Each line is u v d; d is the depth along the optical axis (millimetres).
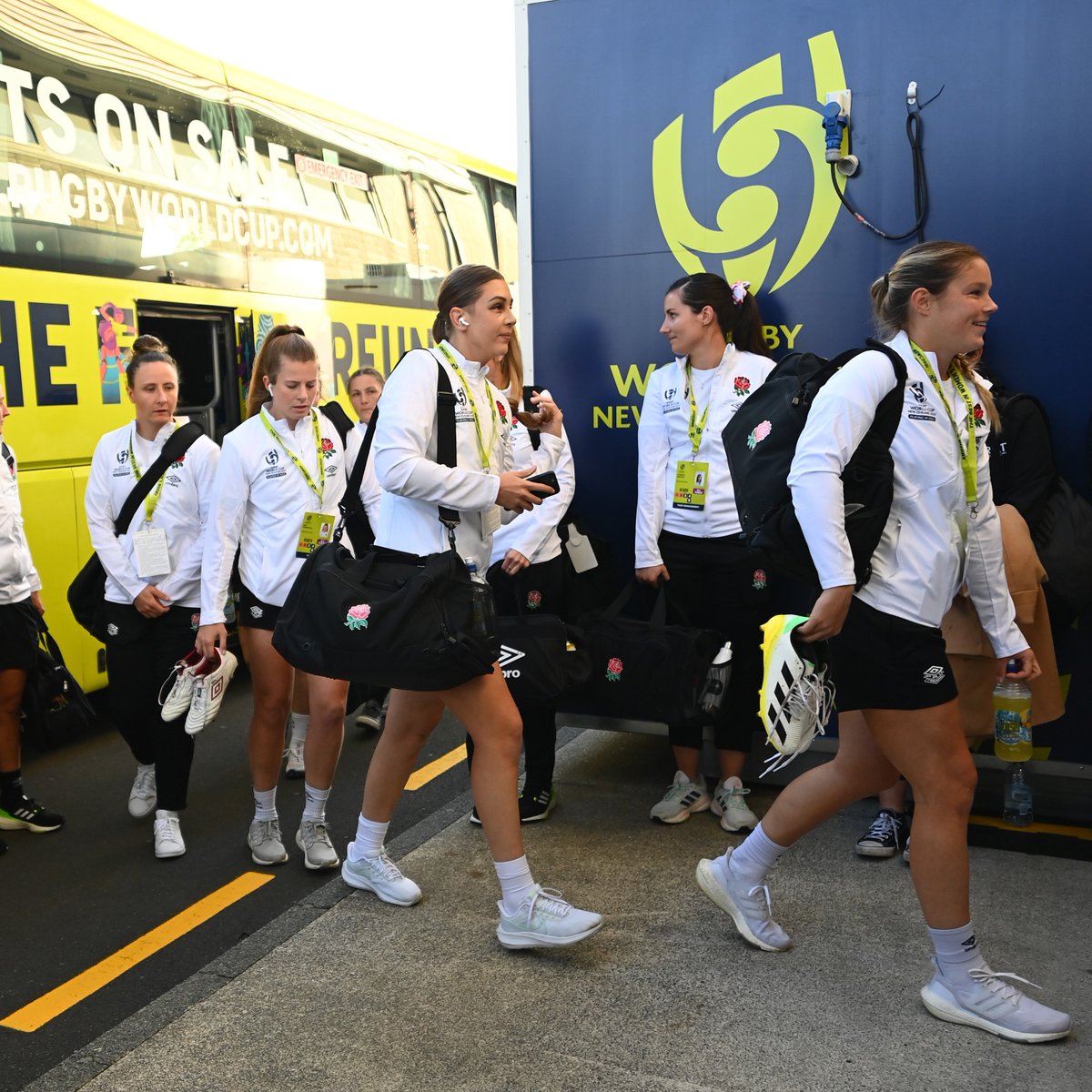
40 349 5418
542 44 4750
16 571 4512
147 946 3793
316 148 7352
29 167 5336
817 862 3986
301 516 4129
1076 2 4012
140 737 4684
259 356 4328
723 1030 2955
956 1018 2959
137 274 5957
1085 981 3160
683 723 4215
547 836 4281
